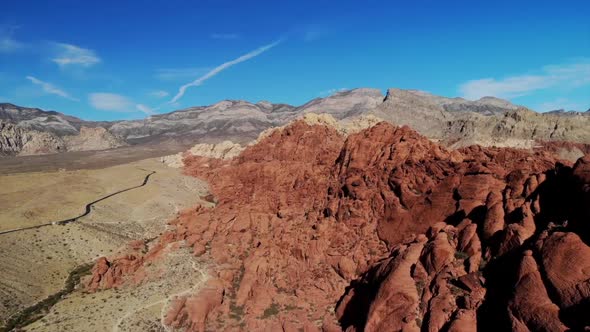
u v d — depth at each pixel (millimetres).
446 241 55062
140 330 60125
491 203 57875
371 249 71125
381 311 51094
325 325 59812
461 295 48344
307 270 73125
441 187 68500
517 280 43188
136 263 78875
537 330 38938
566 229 45125
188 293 69188
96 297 68875
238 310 67125
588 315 36094
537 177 55781
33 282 70625
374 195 78750
